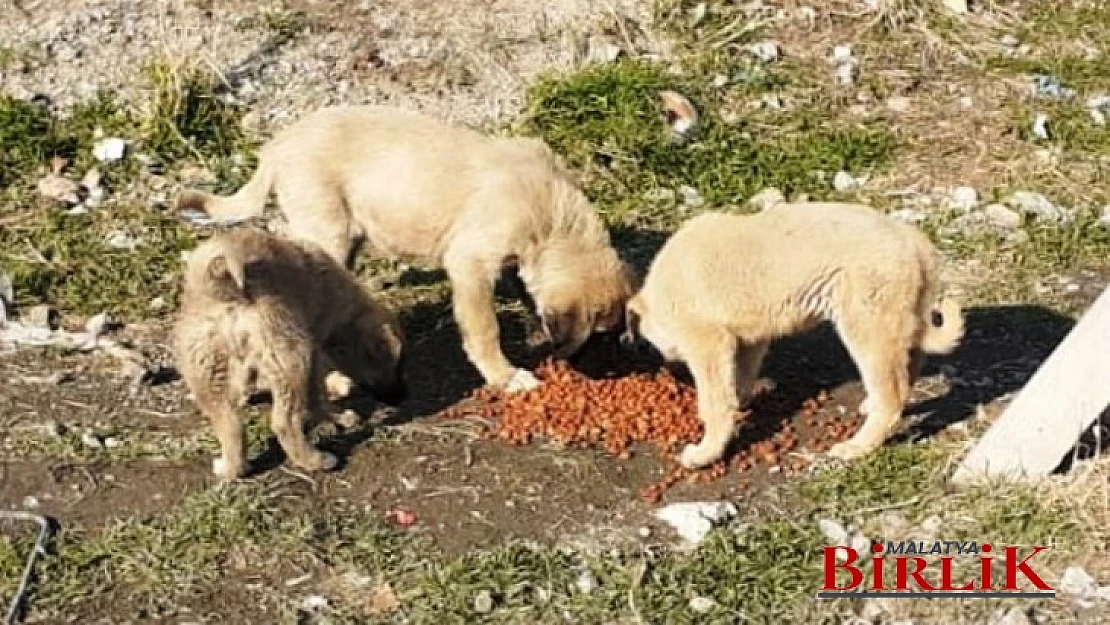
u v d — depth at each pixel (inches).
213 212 153.3
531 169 146.9
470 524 135.9
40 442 141.7
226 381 136.5
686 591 130.5
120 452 141.0
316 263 140.3
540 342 154.3
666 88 181.2
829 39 189.0
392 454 141.5
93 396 147.3
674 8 189.9
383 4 189.5
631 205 170.6
